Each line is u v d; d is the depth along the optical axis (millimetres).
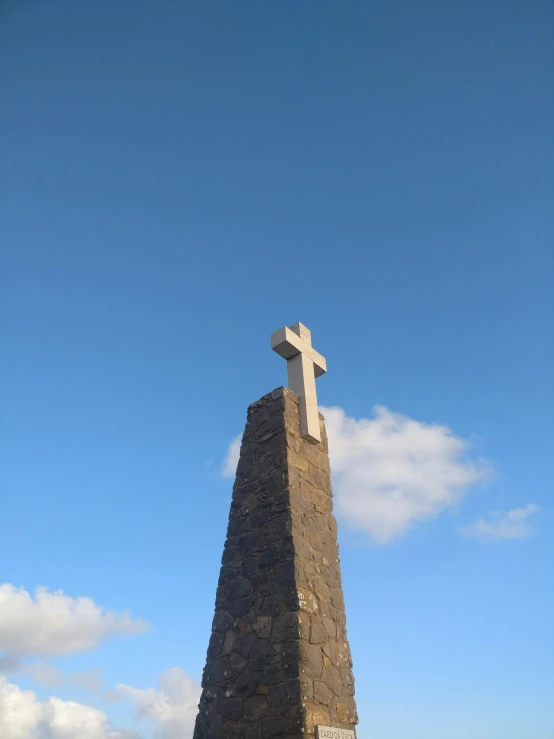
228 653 9008
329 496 10773
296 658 8234
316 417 11180
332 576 9773
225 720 8477
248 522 10000
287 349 11609
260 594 9156
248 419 11258
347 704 8719
